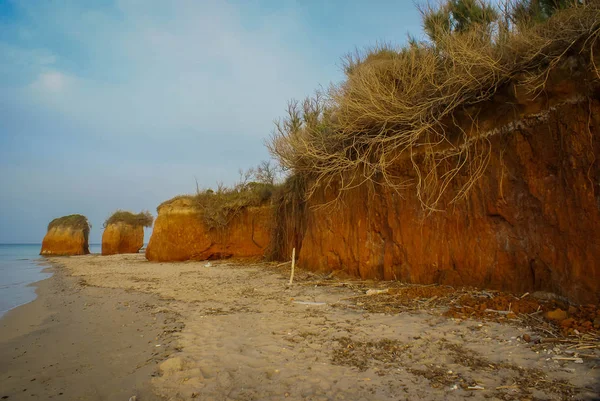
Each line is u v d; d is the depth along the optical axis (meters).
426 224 9.21
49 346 5.90
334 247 12.73
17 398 3.90
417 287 8.59
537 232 6.81
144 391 3.94
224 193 25.70
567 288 6.03
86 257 37.31
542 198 6.71
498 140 7.64
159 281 13.70
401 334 5.46
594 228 5.77
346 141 11.73
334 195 12.98
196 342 5.54
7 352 5.62
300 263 15.20
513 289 7.14
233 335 5.84
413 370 4.17
